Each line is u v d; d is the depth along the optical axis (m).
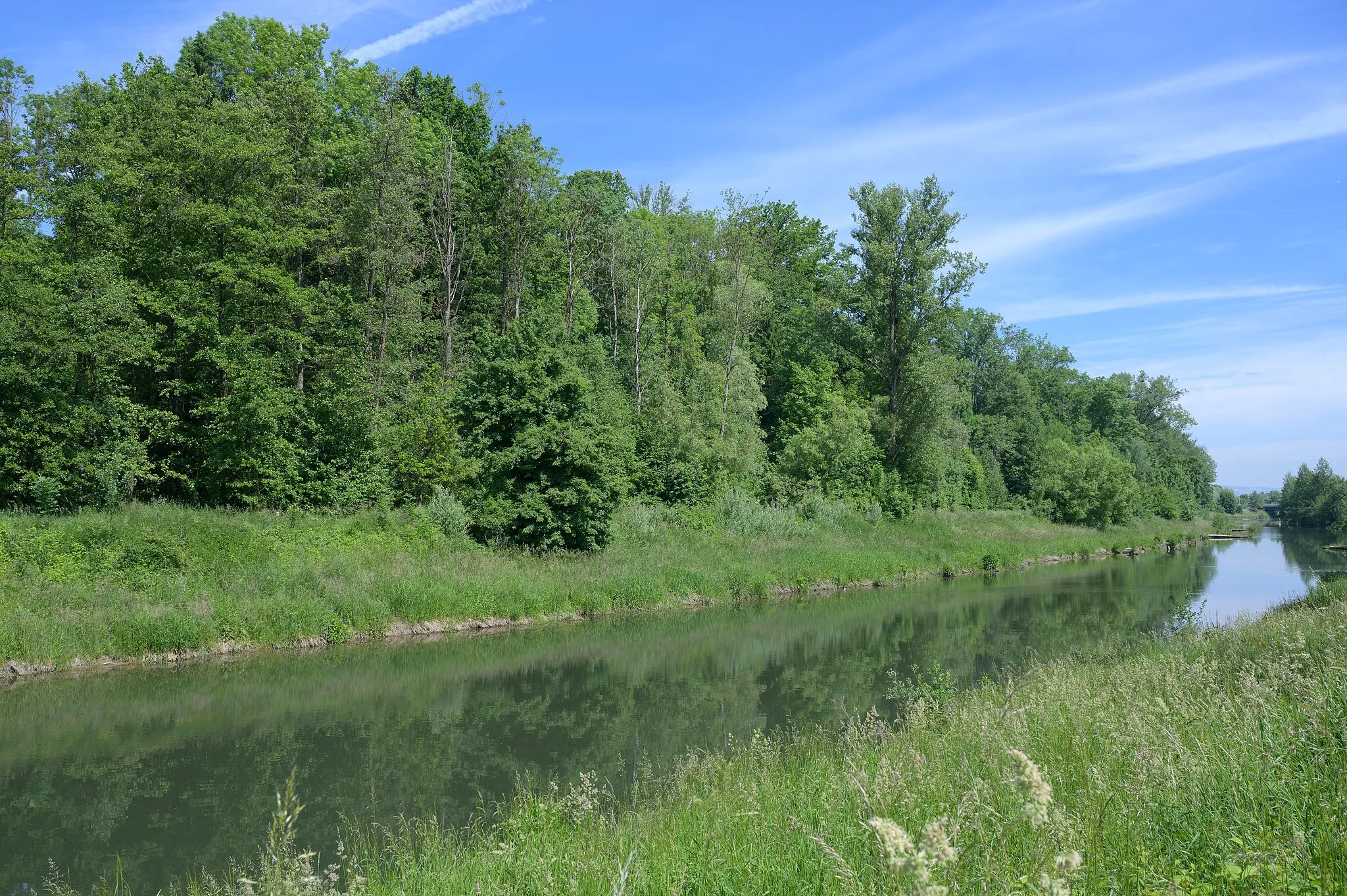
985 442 87.69
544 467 28.47
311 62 40.91
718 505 39.22
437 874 6.66
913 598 30.02
